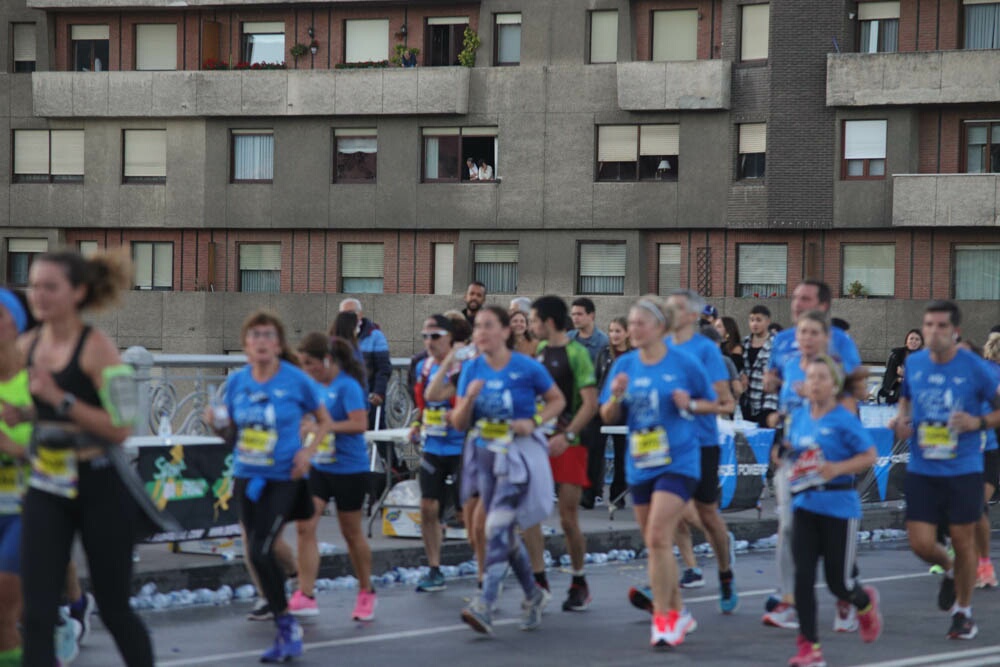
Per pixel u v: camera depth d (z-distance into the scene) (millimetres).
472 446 13141
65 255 8211
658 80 53656
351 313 15422
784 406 11930
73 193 59531
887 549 19516
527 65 55625
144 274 59906
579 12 55094
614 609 13977
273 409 11273
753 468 20016
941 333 12641
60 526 8359
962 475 12609
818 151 52688
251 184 58094
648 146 54719
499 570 12297
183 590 14109
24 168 60250
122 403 8180
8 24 60594
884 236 52812
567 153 55219
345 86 56344
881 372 28344
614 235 55094
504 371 12492
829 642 12242
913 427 12891
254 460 11258
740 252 54312
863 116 52188
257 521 11258
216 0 57312
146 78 58062
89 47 60094
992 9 51406
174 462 14219
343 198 57219
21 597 8953
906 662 11375
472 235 56531
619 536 18125
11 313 8969
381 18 57312
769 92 52875
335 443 13070
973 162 51562
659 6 54688
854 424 10961
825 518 10977
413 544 16422
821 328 11539
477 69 55812
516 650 11812
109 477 8359
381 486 19234
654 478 11992
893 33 52469
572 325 19781
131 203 59062
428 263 57219
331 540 16734
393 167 56812
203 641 12109
